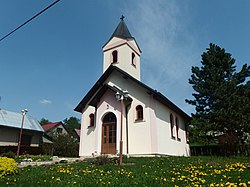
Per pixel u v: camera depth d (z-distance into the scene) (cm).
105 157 1247
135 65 2273
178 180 679
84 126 2092
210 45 2648
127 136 1806
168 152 1900
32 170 984
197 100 2472
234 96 2122
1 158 908
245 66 2466
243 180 649
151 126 1739
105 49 2303
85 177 779
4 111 3322
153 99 1800
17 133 3131
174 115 2252
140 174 803
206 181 650
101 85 2086
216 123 2191
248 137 2294
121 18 2416
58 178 757
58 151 3025
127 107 1889
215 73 2428
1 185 679
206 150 2561
